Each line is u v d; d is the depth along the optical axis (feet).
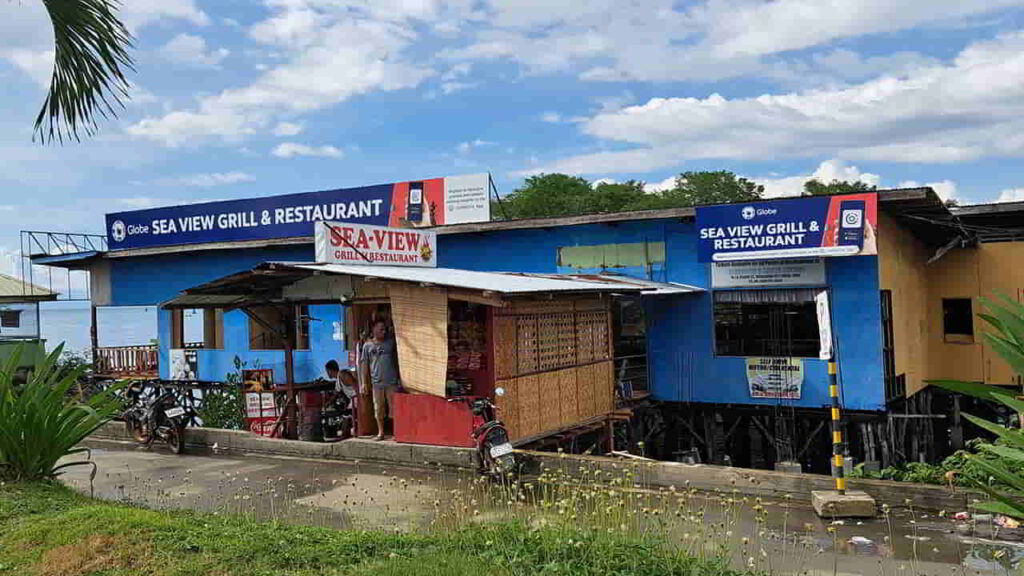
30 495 22.53
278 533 19.01
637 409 48.70
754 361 48.26
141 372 71.36
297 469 33.63
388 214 63.10
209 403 60.18
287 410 40.96
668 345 51.31
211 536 18.54
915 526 22.90
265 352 64.44
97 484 31.07
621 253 52.95
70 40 24.76
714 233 46.26
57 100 25.23
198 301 40.75
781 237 44.21
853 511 23.99
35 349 63.10
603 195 172.55
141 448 40.42
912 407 52.34
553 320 38.42
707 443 50.29
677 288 47.83
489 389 33.71
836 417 25.29
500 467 29.78
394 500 27.09
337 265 36.09
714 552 19.35
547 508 20.22
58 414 25.63
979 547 20.68
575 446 40.04
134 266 73.26
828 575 18.37
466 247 59.62
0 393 25.14
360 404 36.96
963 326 59.77
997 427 11.12
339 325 60.80
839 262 45.70
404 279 32.50
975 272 59.21
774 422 48.65
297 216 66.90
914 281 55.01
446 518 22.18
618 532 18.02
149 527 18.97
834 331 45.80
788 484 26.61
